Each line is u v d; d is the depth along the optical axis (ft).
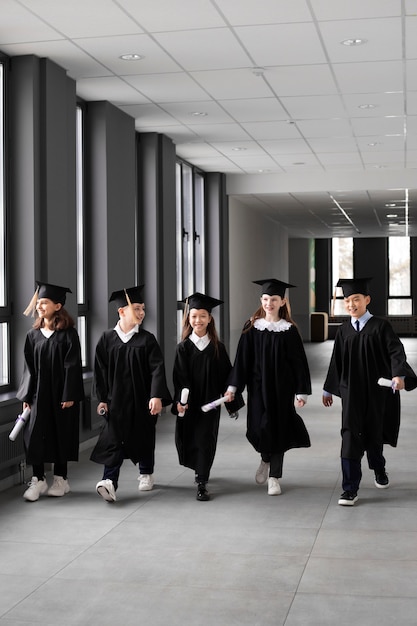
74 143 25.96
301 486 21.25
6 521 17.84
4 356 23.12
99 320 28.63
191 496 20.15
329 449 26.50
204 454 19.85
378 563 14.83
